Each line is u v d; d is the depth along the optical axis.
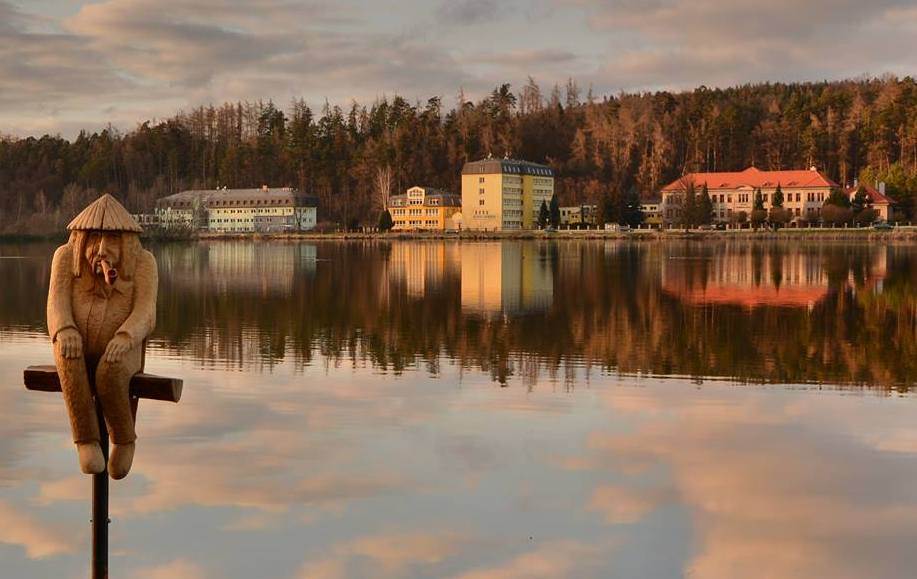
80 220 11.37
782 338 54.31
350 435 29.62
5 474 24.81
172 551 20.25
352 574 19.25
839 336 55.22
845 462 27.06
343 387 37.50
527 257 148.50
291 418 31.73
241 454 27.17
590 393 36.78
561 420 32.03
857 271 111.50
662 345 51.06
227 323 60.88
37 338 52.41
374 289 88.88
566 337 54.34
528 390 37.34
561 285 93.19
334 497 23.70
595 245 198.62
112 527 21.45
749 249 173.50
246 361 44.34
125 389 11.54
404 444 28.64
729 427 31.22
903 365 44.22
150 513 22.36
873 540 21.19
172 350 47.91
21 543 20.45
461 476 25.58
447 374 41.03
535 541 21.08
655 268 118.94
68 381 11.35
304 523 21.95
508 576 19.25
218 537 21.03
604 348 49.84
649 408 34.00
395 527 21.77
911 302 75.50
